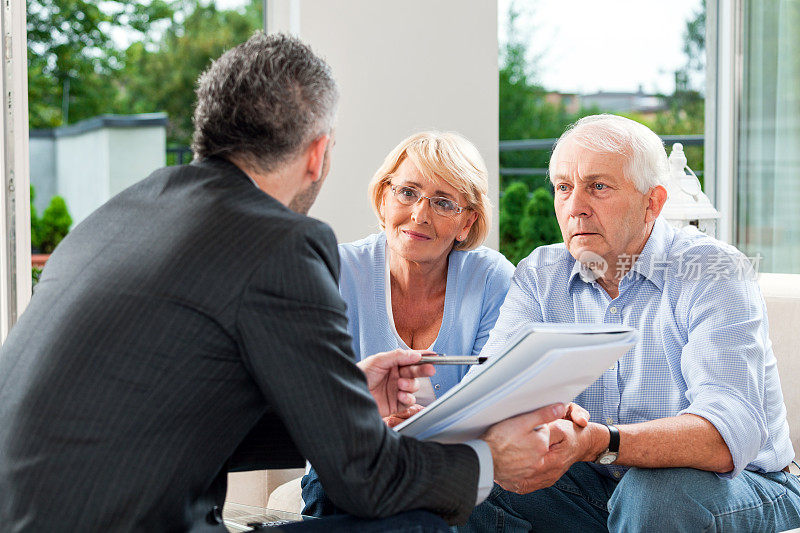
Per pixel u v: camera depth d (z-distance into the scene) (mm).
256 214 1110
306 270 1075
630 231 1630
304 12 2744
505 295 1961
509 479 1306
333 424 1054
